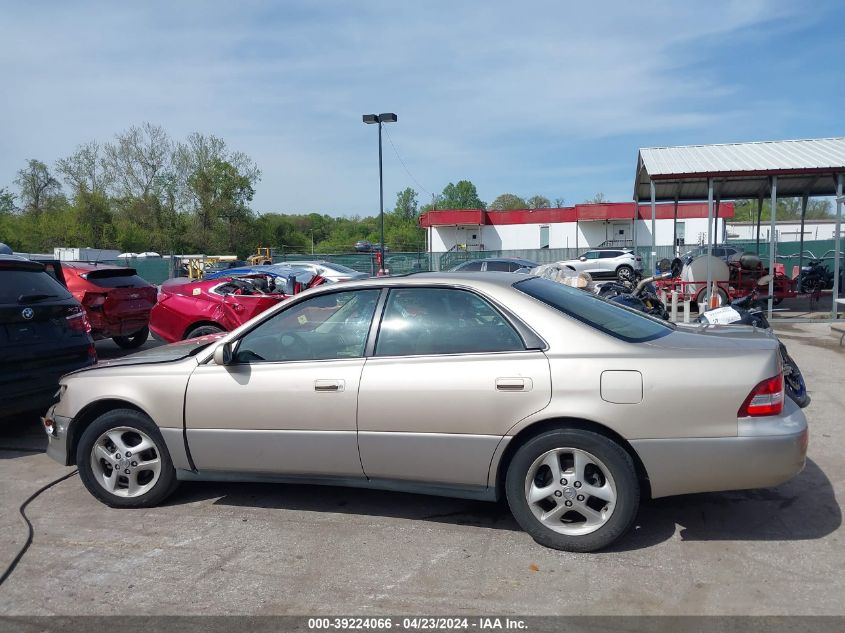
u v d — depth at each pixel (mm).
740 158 14180
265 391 4145
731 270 14344
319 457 4090
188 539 4082
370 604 3283
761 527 4043
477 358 3820
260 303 9531
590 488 3674
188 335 9539
